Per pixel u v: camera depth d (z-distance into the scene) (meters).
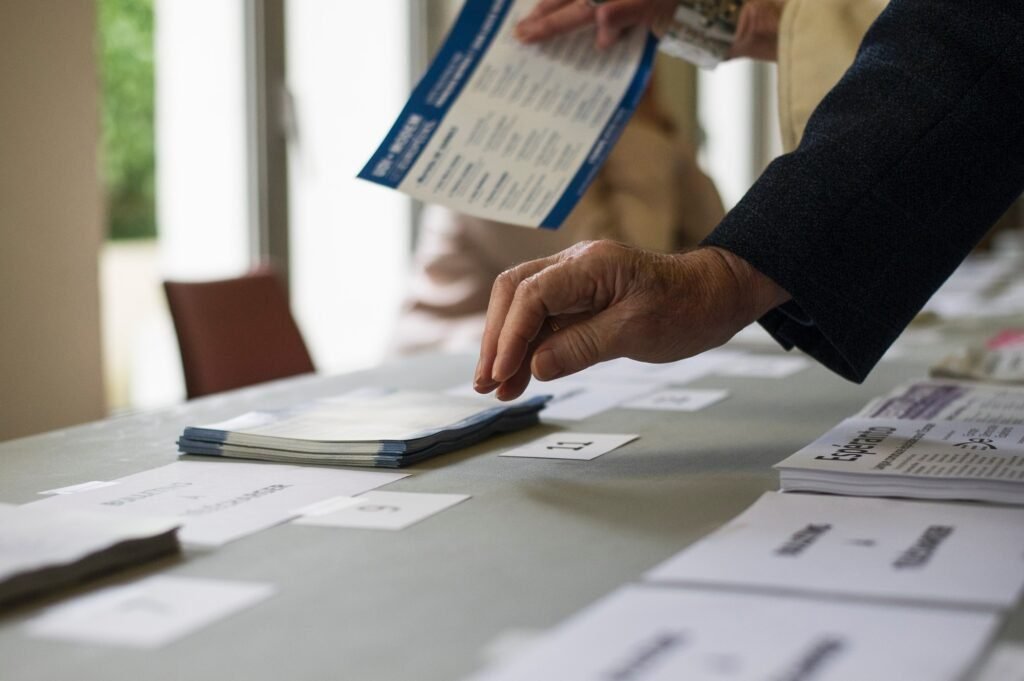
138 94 2.88
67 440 1.05
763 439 1.00
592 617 0.53
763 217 0.87
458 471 0.88
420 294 2.65
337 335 3.35
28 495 0.83
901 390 1.19
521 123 1.19
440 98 1.19
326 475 0.87
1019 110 0.88
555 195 1.15
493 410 1.04
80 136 1.97
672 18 1.32
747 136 5.66
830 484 0.77
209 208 2.91
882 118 0.89
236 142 2.89
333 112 3.25
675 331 0.83
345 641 0.52
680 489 0.81
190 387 1.70
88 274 1.99
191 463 0.93
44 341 1.92
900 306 0.88
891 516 0.70
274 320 1.85
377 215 3.41
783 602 0.54
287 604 0.57
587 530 0.70
